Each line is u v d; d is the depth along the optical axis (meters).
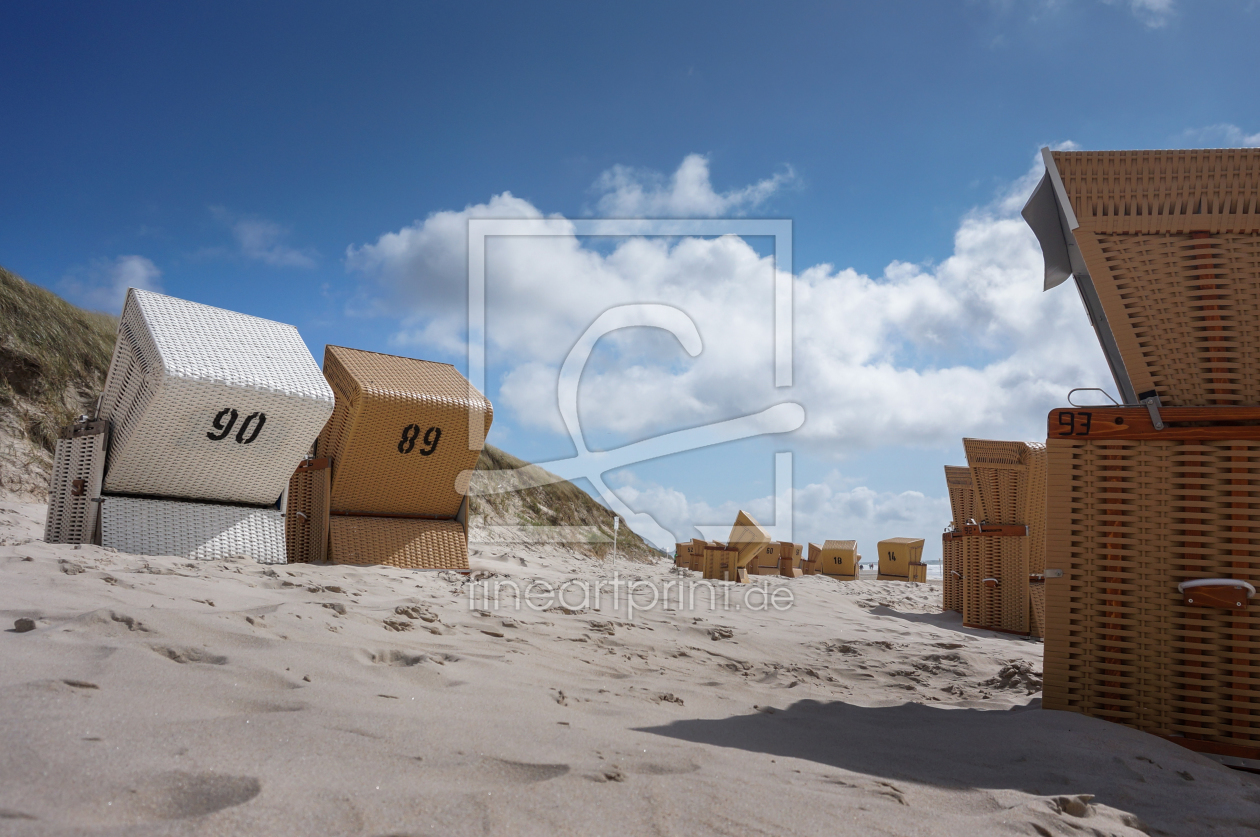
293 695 2.29
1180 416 3.39
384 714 2.21
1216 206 3.31
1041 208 3.83
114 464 6.26
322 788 1.58
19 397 13.81
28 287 15.61
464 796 1.63
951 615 10.80
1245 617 3.22
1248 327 3.33
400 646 3.50
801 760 2.43
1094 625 3.47
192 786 1.52
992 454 9.42
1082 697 3.46
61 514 6.52
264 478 6.96
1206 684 3.26
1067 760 2.71
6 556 4.53
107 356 16.11
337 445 8.59
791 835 1.64
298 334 7.30
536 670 3.57
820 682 4.93
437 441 8.82
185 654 2.62
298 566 6.79
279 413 6.61
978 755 2.78
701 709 3.28
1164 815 2.20
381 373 8.71
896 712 3.79
